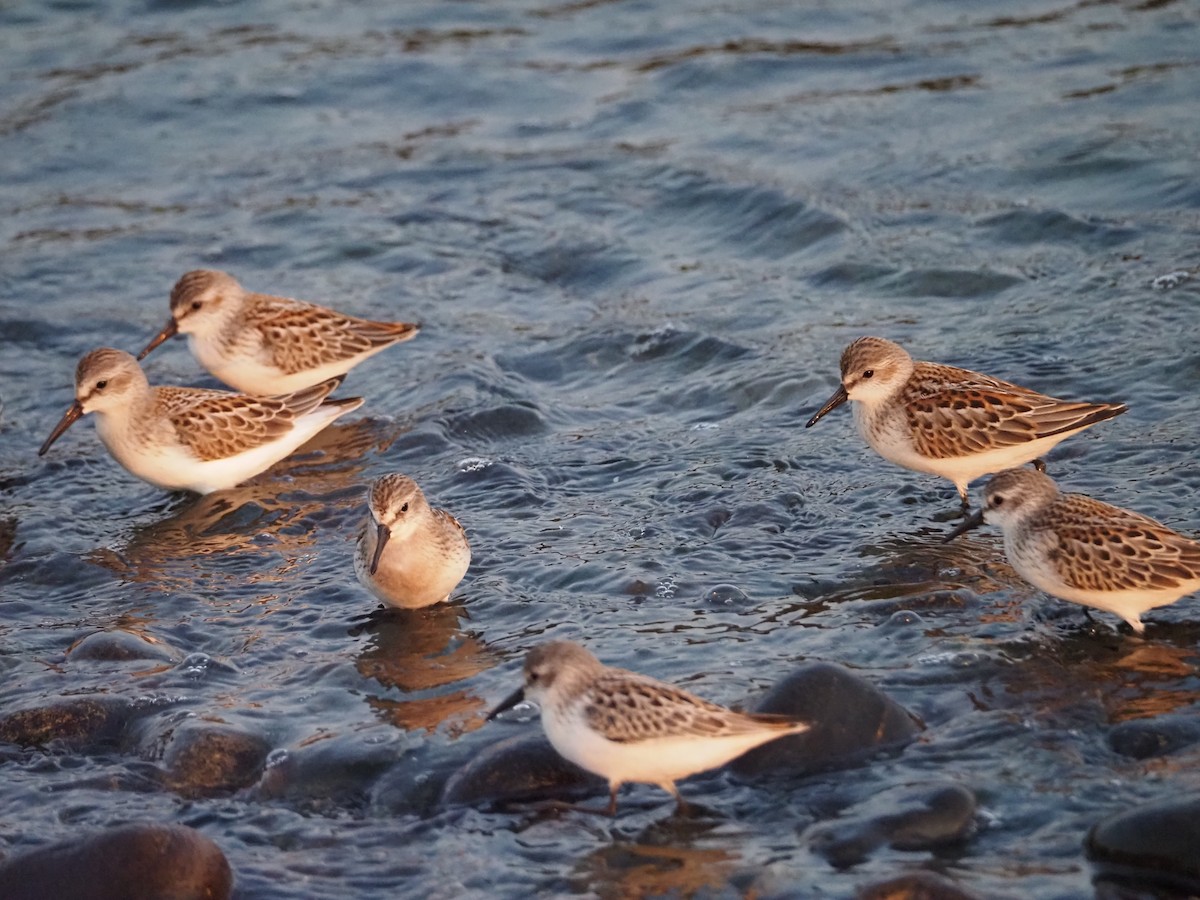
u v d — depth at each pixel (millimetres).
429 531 10695
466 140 21641
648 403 14539
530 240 18531
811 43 23609
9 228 19469
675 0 26031
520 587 11164
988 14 24016
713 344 15352
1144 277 15391
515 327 16531
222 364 14969
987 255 16547
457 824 8492
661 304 16562
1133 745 8523
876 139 19938
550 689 8312
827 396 14031
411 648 10406
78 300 17641
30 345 16688
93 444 14641
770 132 20578
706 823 8289
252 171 21078
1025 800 8133
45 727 9586
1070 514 9953
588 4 26141
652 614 10523
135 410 13203
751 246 17875
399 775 8891
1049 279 15797
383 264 18297
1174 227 16438
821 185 18719
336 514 12805
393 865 8195
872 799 8242
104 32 25781
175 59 24625
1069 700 9047
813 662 9070
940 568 10883
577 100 22594
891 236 17234
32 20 26219
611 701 8125
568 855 8125
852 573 10891
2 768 9281
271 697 9844
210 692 9930
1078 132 19094
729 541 11508
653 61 23641
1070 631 9914
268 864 8258
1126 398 13203
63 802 8906
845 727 8734
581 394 14945
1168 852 7410
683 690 8508
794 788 8484
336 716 9562
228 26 26031
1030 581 10125
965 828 7906
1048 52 22094
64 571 11922
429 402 14828
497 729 9258
